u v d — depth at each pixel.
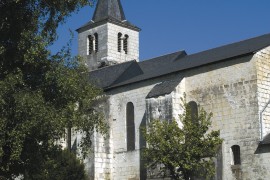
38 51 20.28
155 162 28.75
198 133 27.38
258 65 31.23
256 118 30.44
